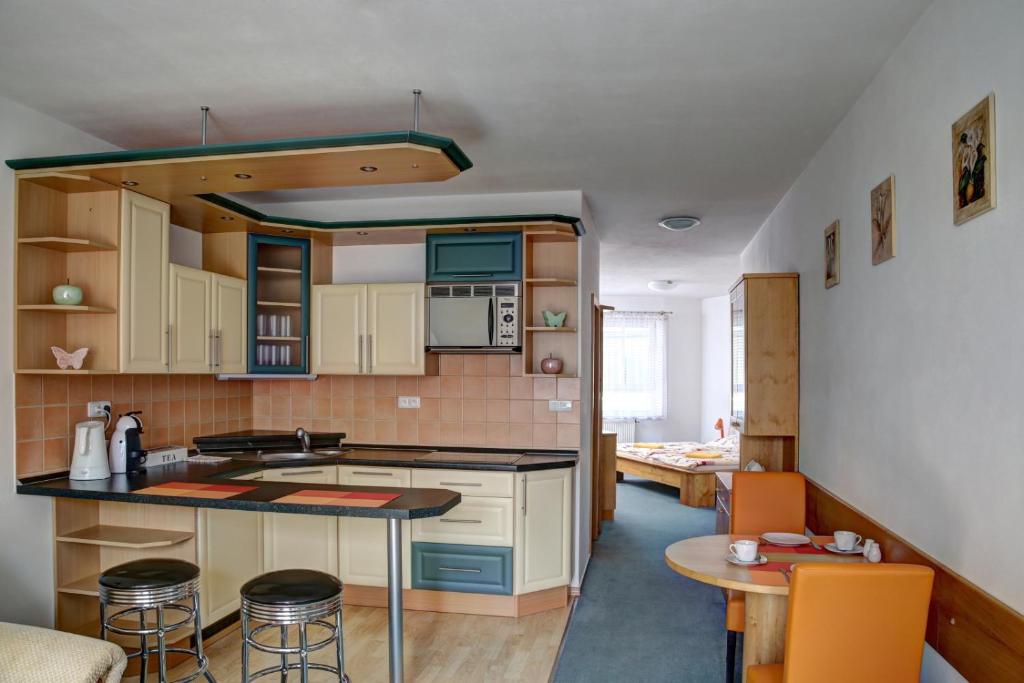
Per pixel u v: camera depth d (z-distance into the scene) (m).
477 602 4.04
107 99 3.02
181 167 2.96
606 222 5.59
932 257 2.27
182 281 3.68
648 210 5.15
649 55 2.62
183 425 4.18
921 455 2.36
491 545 3.99
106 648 2.09
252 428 4.89
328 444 4.55
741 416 4.47
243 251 4.33
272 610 2.42
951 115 2.12
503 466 3.96
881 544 2.71
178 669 3.21
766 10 2.29
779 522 3.42
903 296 2.53
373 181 3.21
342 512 2.76
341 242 4.72
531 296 4.57
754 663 2.57
